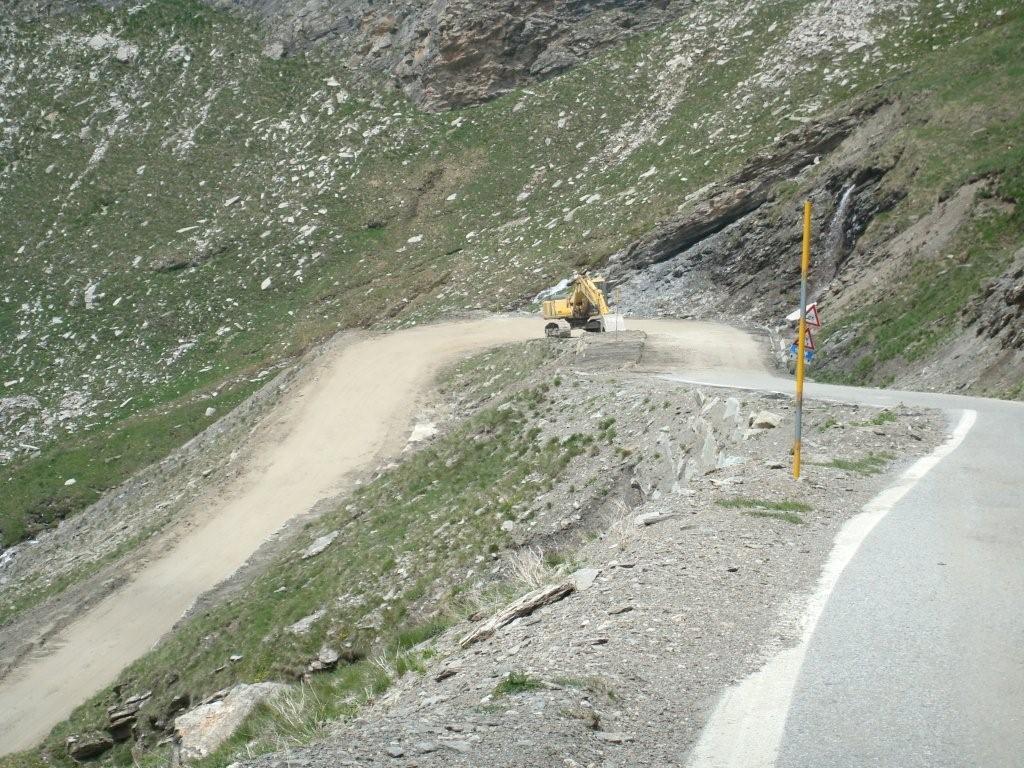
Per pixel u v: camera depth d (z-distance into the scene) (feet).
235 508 111.14
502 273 191.21
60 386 188.96
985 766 15.23
